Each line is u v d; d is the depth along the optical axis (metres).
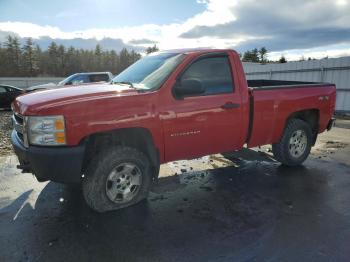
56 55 88.38
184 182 4.87
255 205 4.04
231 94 4.46
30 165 3.47
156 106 3.81
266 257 2.93
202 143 4.30
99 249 3.05
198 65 4.24
